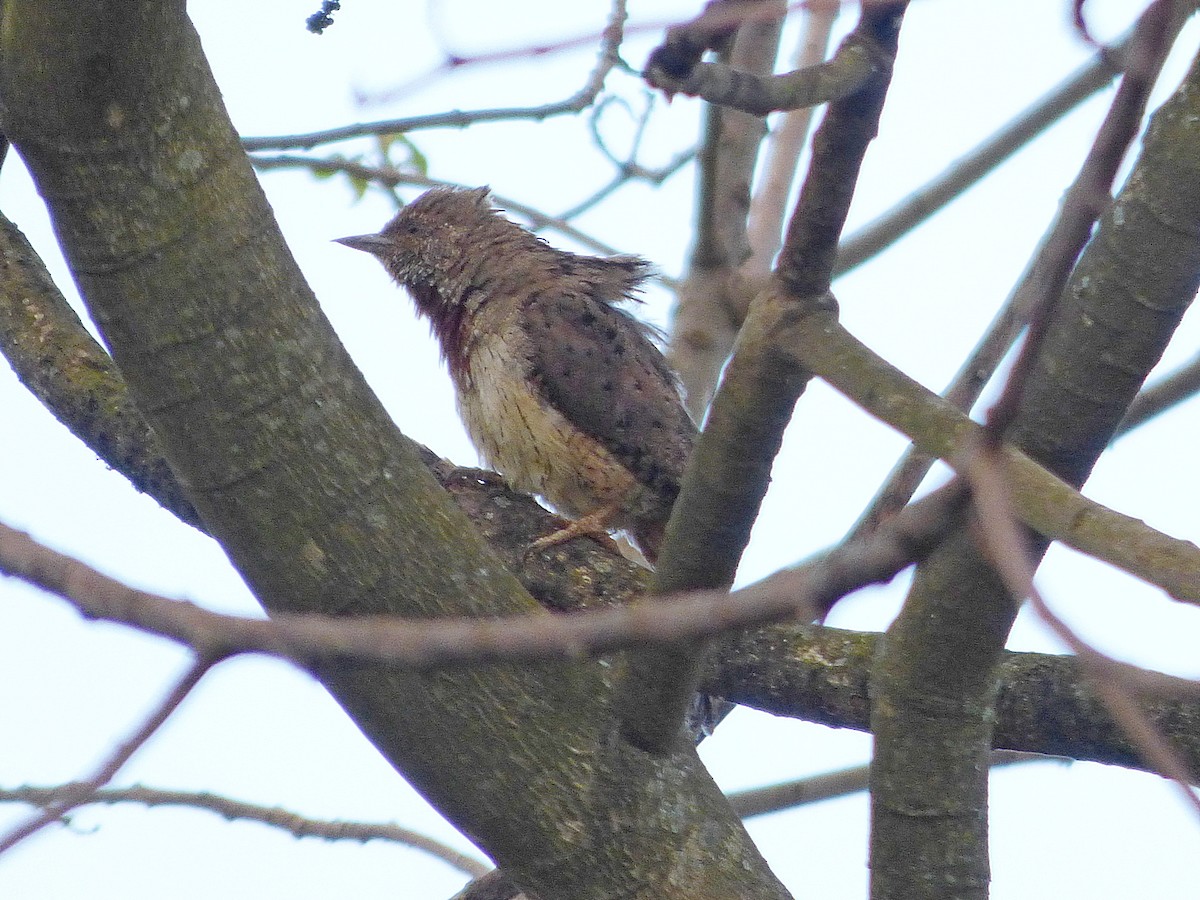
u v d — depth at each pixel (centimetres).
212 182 633
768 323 598
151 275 625
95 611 362
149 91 603
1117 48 514
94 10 567
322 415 658
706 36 440
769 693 834
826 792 1031
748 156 1238
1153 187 596
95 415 923
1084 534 478
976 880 693
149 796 909
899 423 556
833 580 416
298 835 980
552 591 961
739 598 398
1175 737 747
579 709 703
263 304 644
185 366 638
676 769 725
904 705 675
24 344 959
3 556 365
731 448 621
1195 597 445
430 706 677
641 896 706
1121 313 604
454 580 679
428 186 1159
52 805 354
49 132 598
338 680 670
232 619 363
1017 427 629
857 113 539
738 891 709
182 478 664
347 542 664
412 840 1020
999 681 753
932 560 640
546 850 707
